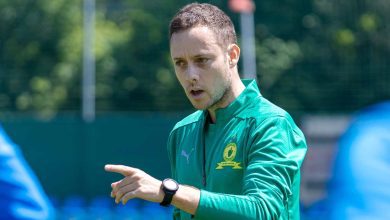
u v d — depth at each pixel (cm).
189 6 766
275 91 5484
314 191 3269
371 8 5644
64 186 3784
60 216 3253
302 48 5672
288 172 706
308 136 3388
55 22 6278
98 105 5659
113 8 6731
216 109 786
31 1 6222
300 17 5778
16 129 3809
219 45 749
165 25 6144
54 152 3794
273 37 5747
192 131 831
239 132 760
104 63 5781
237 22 5409
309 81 5338
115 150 3766
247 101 773
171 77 5731
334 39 5653
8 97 5422
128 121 3759
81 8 6394
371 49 5456
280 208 683
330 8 5728
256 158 719
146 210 3212
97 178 3769
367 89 5000
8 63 5969
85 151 3784
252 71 5131
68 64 6194
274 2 5797
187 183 814
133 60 5875
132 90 5703
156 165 3741
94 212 3294
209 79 744
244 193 695
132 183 633
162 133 3747
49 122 3806
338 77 5103
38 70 6162
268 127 737
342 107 5056
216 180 762
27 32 6175
